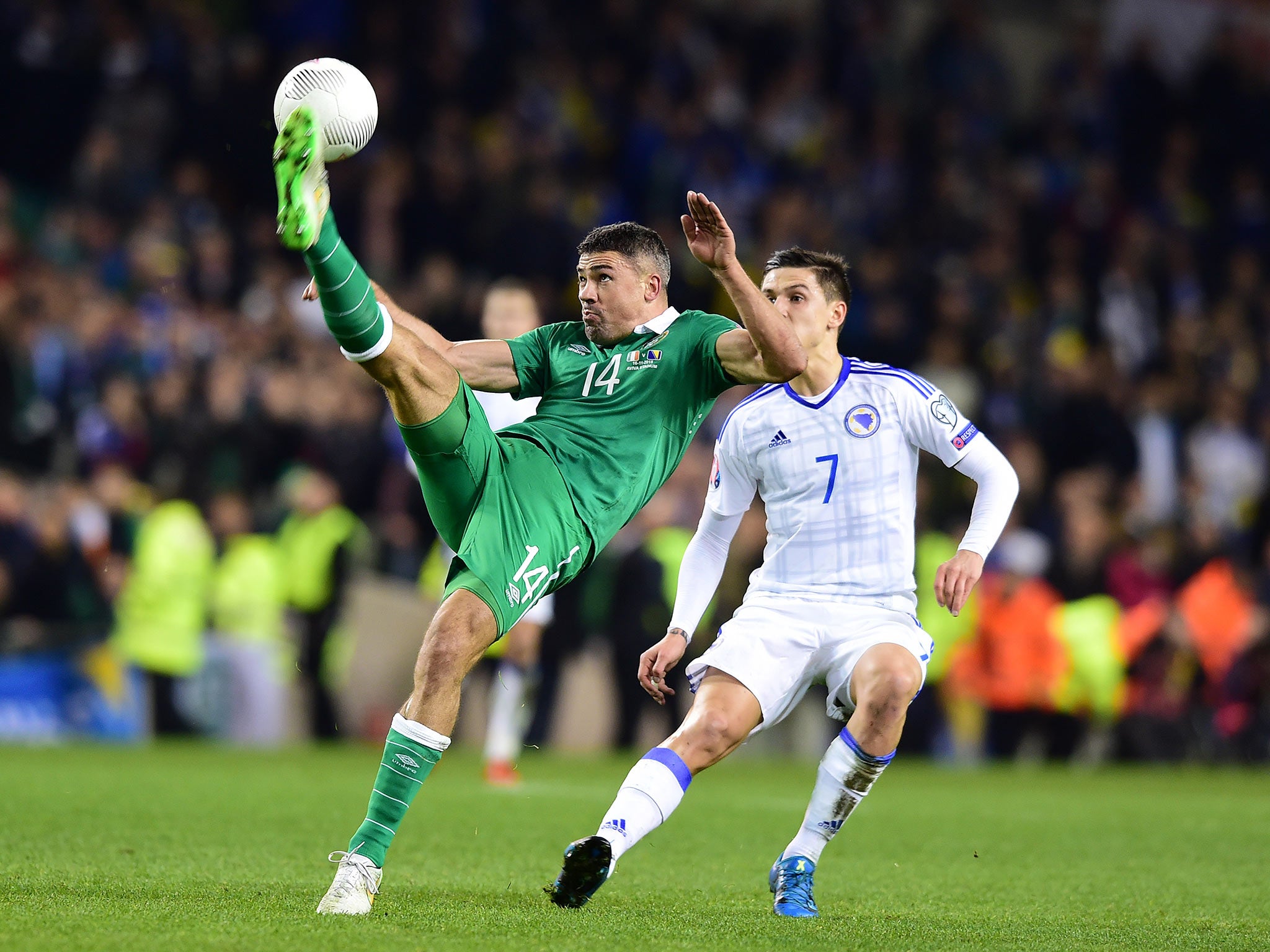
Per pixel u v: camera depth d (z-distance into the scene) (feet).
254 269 189.67
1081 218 248.11
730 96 243.81
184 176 190.70
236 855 67.82
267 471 165.68
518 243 201.98
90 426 164.25
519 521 53.78
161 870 61.62
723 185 229.86
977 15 271.08
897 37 276.41
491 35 224.33
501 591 52.95
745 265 221.46
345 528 153.38
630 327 57.93
